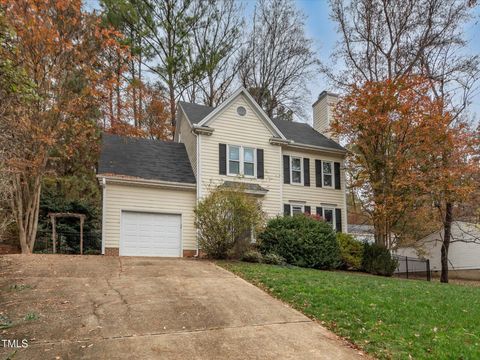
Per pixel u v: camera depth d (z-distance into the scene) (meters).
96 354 4.89
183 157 18.12
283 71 29.92
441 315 6.92
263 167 17.86
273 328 6.09
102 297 7.28
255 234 14.19
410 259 20.48
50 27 12.51
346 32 21.08
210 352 5.09
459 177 15.81
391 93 16.25
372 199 17.11
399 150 16.14
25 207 12.86
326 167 20.08
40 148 12.52
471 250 21.75
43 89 12.32
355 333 5.86
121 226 15.06
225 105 17.48
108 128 20.89
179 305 6.99
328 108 21.80
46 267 9.69
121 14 23.86
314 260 14.09
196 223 13.44
